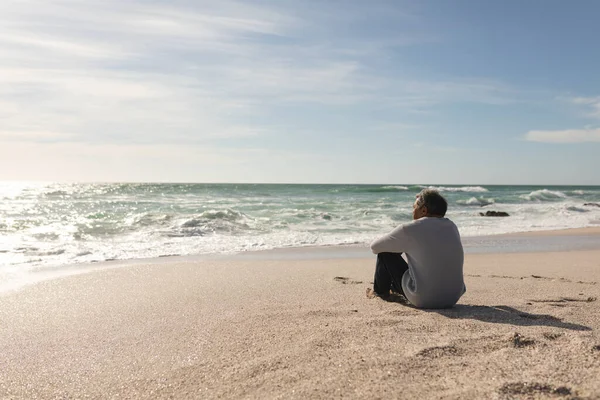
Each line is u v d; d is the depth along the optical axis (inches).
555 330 120.4
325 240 449.7
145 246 394.9
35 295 191.6
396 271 167.2
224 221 573.0
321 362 101.3
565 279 236.4
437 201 160.6
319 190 1847.9
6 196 1435.8
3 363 113.0
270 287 208.2
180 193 1646.2
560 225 657.6
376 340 115.7
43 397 93.7
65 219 622.5
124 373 104.7
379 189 1846.7
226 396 88.0
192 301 178.7
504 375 88.9
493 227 622.2
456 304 166.4
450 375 90.8
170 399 89.3
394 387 86.0
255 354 111.3
